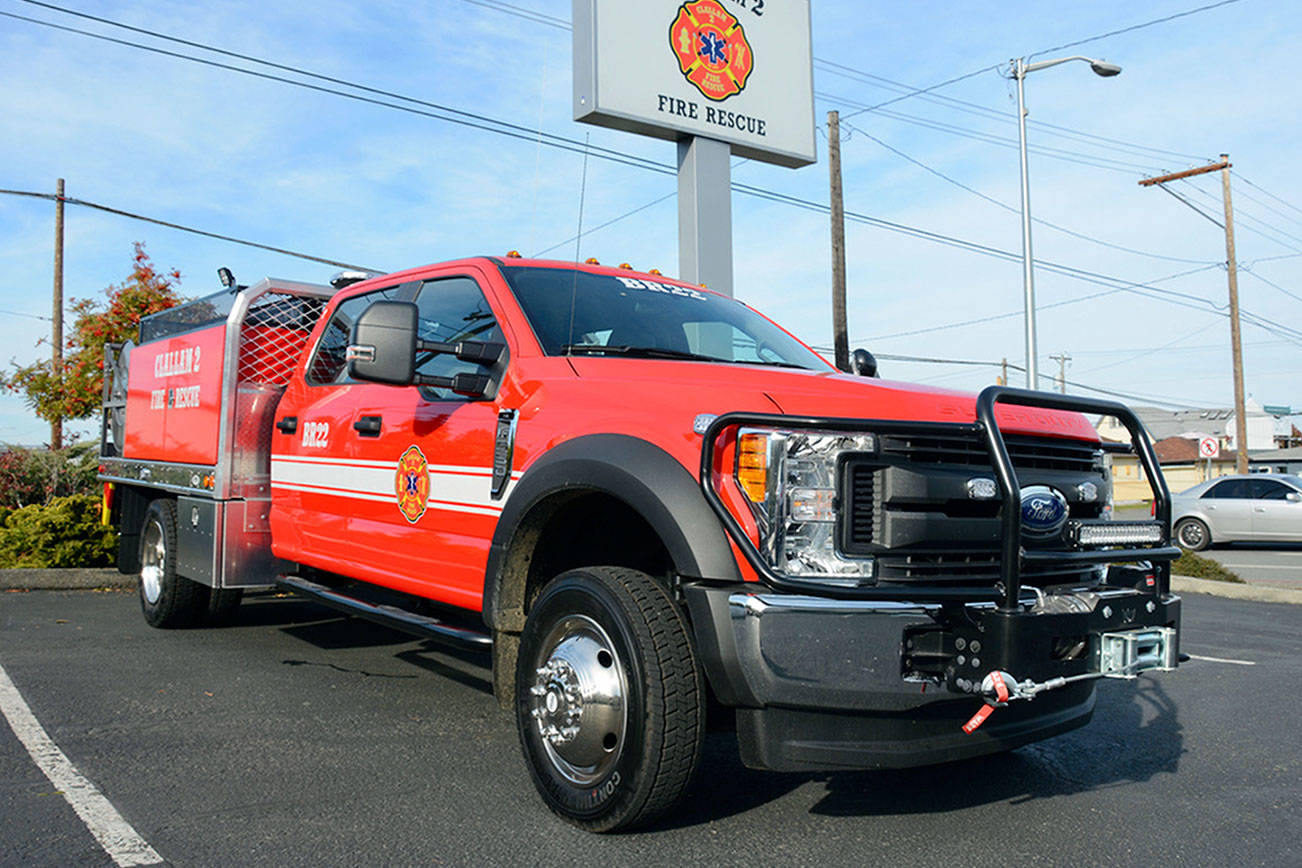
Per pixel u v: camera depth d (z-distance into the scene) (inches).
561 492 140.5
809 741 117.7
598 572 132.3
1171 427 2869.1
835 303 776.3
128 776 150.9
